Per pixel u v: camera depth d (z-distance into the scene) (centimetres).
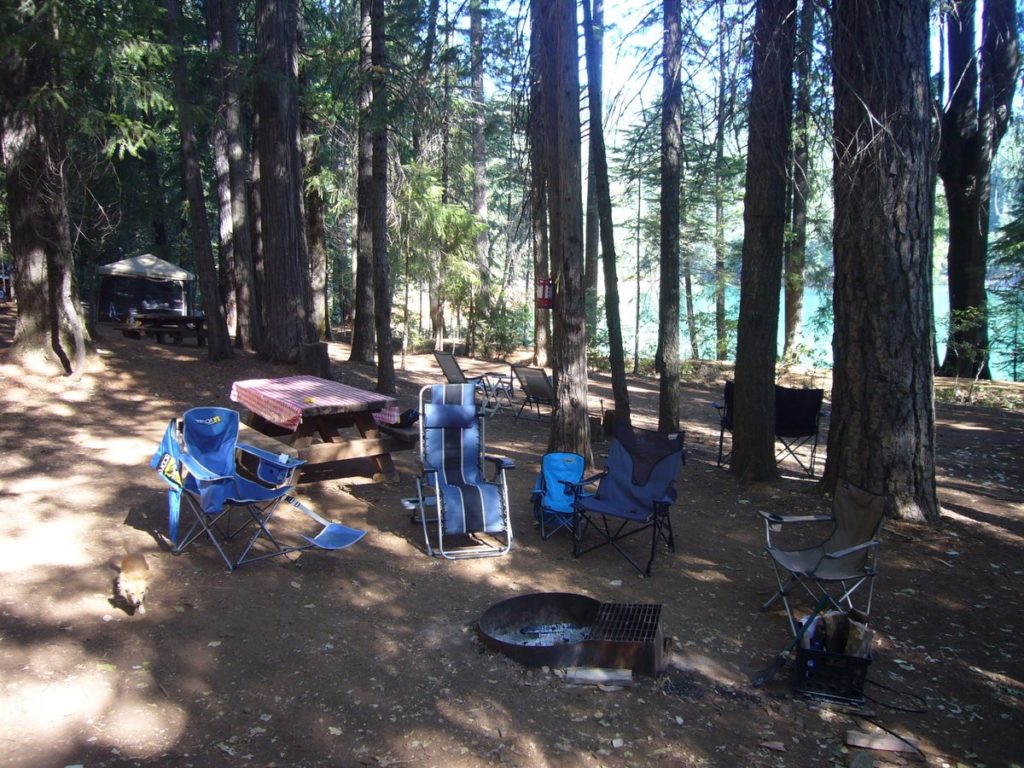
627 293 3181
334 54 1513
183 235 2695
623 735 315
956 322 1670
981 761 308
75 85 904
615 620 396
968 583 484
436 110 1192
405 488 648
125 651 353
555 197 680
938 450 938
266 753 290
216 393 987
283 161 1157
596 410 1230
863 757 302
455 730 311
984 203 1708
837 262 596
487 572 481
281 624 391
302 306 1195
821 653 346
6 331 1432
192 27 1090
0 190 1539
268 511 500
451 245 1778
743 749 310
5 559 440
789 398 770
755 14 602
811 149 687
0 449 675
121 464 659
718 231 2300
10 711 301
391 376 1102
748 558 526
